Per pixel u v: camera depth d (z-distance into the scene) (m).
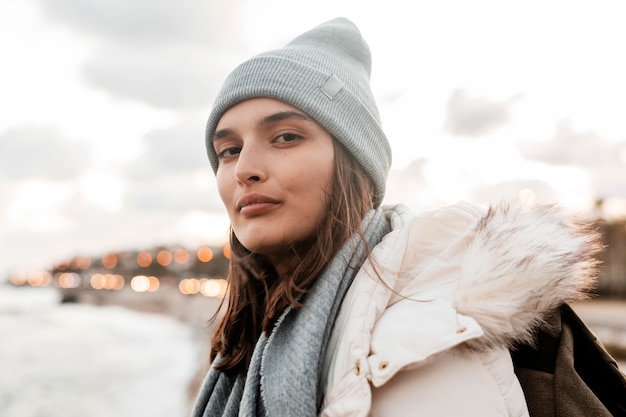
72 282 137.50
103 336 42.75
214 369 1.54
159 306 88.75
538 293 1.05
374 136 1.42
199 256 109.94
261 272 1.50
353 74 1.44
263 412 1.18
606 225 42.66
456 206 1.26
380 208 1.45
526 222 1.11
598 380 1.22
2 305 103.62
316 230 1.29
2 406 16.91
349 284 1.21
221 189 1.39
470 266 1.08
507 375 1.05
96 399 17.28
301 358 1.09
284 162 1.27
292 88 1.30
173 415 13.66
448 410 0.96
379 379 0.98
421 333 1.00
